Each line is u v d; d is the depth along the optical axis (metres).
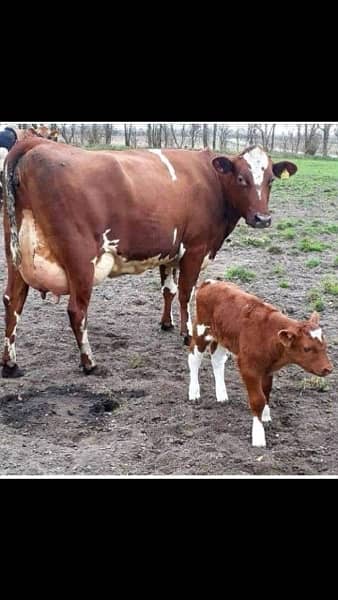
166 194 7.46
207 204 8.04
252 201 8.08
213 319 6.12
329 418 6.15
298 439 5.74
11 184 6.67
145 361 7.53
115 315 9.36
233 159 8.10
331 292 10.38
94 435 5.86
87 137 42.88
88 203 6.65
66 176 6.53
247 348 5.64
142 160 7.48
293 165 8.36
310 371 5.49
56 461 5.36
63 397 6.56
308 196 23.56
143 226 7.17
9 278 7.05
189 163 7.97
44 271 6.77
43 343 8.12
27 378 7.02
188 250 8.03
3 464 5.28
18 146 6.70
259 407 5.62
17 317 7.05
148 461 5.38
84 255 6.70
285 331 5.32
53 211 6.50
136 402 6.46
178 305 9.91
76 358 7.63
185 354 7.83
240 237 15.25
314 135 49.06
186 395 6.62
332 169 33.84
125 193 6.95
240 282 11.17
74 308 6.83
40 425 6.01
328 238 15.38
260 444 5.56
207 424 6.00
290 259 13.10
